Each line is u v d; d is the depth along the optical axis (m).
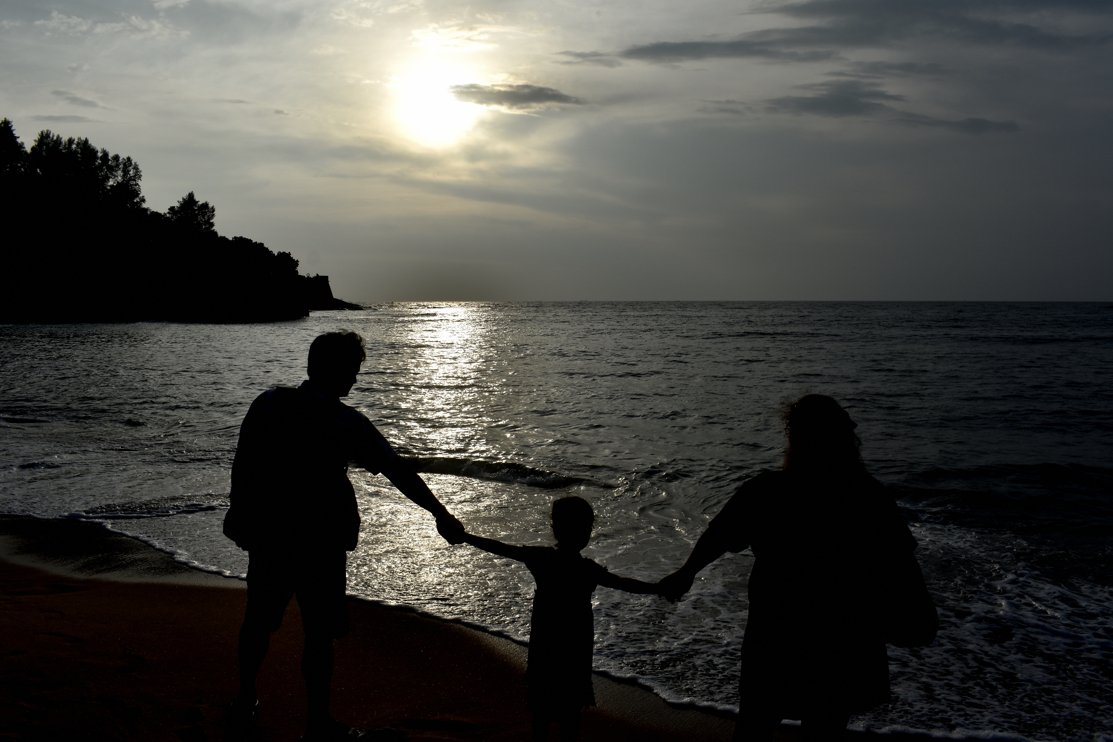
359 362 3.75
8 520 8.30
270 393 3.65
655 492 10.05
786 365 30.64
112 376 24.66
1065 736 4.16
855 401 19.73
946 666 5.05
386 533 7.91
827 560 2.75
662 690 4.64
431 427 15.30
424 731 4.02
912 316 106.69
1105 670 4.98
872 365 30.62
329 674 3.62
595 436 14.27
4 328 65.44
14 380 23.12
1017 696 4.63
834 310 151.62
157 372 26.12
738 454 12.52
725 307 195.88
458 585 6.43
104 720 3.91
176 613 5.66
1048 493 10.30
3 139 88.31
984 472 11.57
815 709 2.74
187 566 6.88
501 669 4.88
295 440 3.53
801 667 2.75
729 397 19.98
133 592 6.20
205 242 94.75
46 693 4.20
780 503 2.85
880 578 2.72
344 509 3.59
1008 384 23.62
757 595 2.88
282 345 42.75
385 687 4.59
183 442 13.14
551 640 3.31
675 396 20.22
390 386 22.70
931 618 2.72
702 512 9.07
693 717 4.34
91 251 83.69
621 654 5.15
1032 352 38.53
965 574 6.93
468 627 5.56
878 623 2.74
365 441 3.55
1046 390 22.06
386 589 6.33
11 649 4.82
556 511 3.36
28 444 12.91
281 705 4.18
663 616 5.80
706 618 5.76
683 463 11.80
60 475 10.48
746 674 2.89
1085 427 15.88
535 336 59.25
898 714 4.40
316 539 3.51
